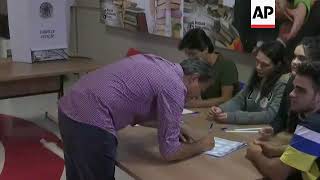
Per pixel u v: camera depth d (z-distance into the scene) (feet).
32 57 12.51
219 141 6.21
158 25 13.37
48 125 14.07
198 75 5.51
